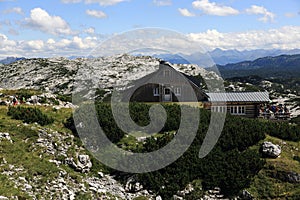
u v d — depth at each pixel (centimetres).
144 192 2558
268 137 3247
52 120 3155
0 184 2091
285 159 2942
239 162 2828
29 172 2355
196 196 2545
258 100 4391
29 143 2747
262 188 2666
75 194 2284
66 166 2619
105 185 2555
